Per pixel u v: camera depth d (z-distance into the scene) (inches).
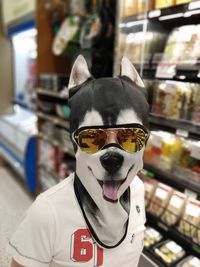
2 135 176.6
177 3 58.6
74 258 29.1
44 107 112.8
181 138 66.1
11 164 156.9
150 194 72.6
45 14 108.2
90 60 87.9
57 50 105.0
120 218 28.6
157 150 71.3
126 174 26.6
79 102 26.5
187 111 62.6
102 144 25.8
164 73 62.9
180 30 64.4
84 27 96.1
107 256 30.0
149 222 73.4
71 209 28.9
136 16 66.9
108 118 25.0
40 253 28.4
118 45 72.0
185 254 63.9
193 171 62.3
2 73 177.3
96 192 27.3
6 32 164.9
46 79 106.7
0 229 98.0
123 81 27.4
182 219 64.2
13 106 185.2
